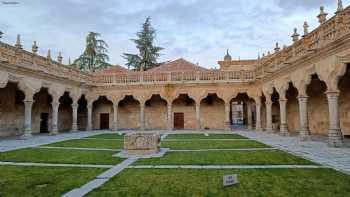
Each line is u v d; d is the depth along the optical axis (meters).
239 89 30.44
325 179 7.24
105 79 32.84
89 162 10.23
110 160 10.65
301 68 17.92
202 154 12.05
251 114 32.72
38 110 28.59
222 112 33.56
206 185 6.79
